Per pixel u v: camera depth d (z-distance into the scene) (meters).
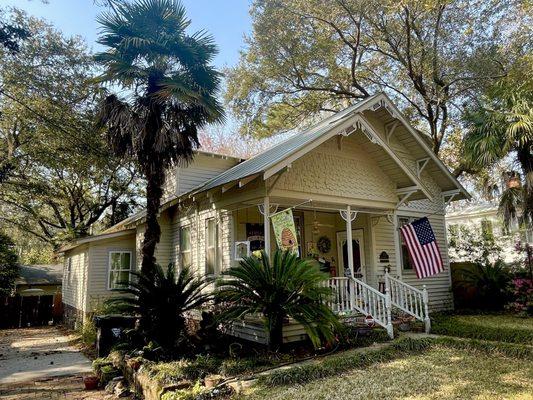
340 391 5.20
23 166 19.50
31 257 34.28
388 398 4.87
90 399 6.36
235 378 5.89
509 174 11.58
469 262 14.61
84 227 23.19
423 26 17.33
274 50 19.39
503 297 12.43
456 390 5.09
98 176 20.94
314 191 9.32
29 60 15.76
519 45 14.62
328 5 17.55
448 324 9.61
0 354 10.76
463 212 20.62
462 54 16.55
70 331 15.59
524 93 10.88
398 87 20.16
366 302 8.97
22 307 18.17
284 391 5.27
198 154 14.55
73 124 16.20
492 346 7.31
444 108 18.33
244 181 7.87
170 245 13.89
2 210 23.64
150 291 8.02
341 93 20.64
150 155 9.71
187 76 10.44
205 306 9.13
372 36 18.75
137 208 27.67
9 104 16.64
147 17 10.25
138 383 6.29
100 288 14.55
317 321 6.72
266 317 6.91
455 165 19.83
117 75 9.45
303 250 11.55
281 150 10.43
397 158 10.27
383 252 12.31
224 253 10.14
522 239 14.66
